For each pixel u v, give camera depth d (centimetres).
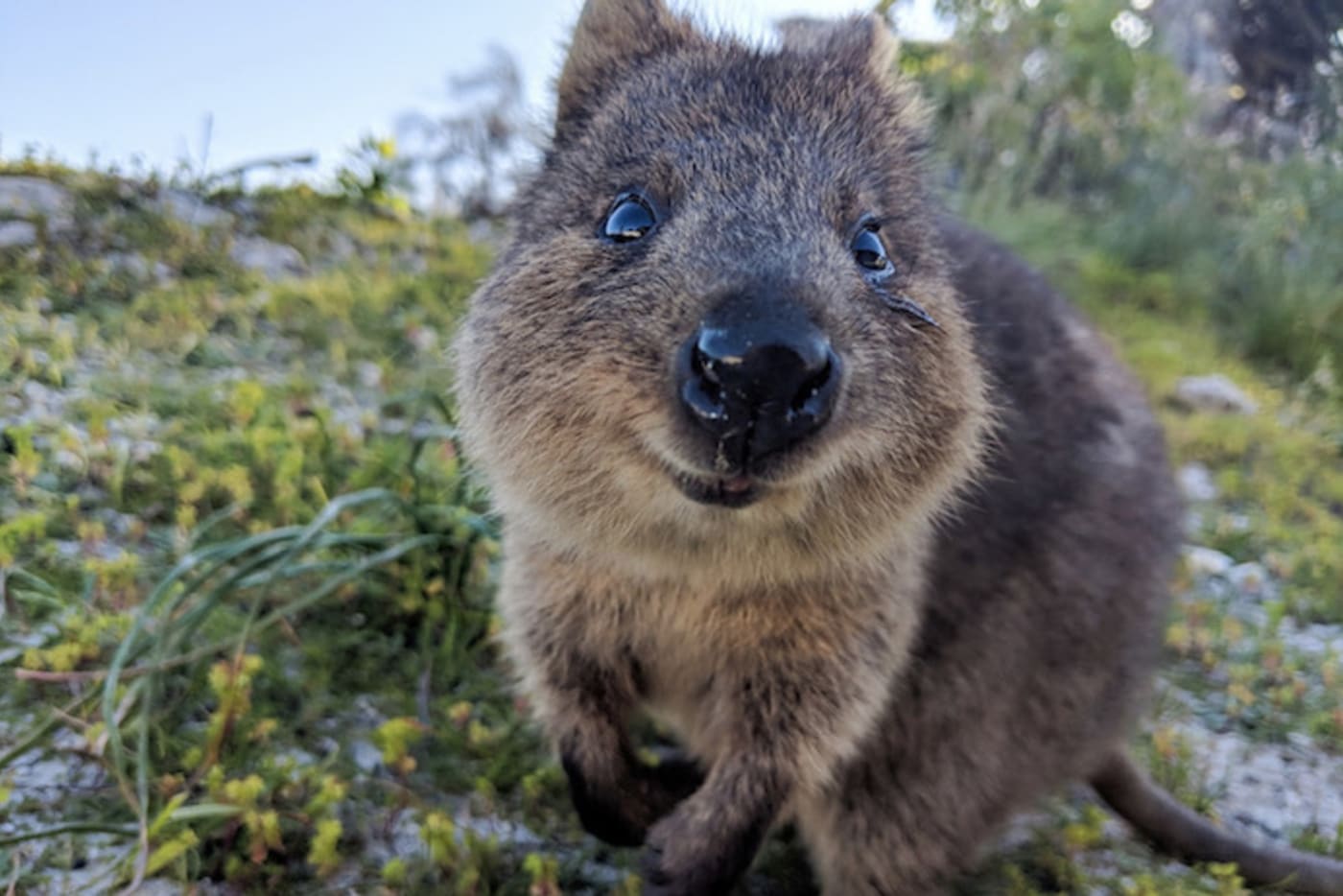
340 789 23
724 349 18
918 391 22
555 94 26
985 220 72
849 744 25
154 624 28
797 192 21
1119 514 29
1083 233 79
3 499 32
